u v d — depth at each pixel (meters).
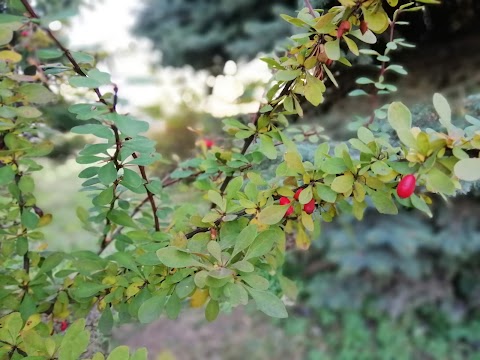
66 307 0.22
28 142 0.21
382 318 0.69
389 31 0.32
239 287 0.16
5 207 0.23
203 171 0.29
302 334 0.67
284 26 0.79
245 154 0.25
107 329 0.20
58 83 0.28
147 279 0.19
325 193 0.19
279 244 0.21
